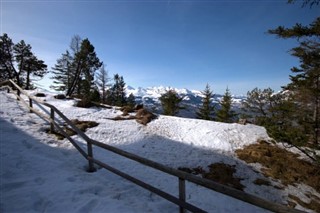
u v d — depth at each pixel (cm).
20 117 1080
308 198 814
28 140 827
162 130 1348
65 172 607
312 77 938
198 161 1016
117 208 440
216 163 1011
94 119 1354
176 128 1407
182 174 384
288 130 908
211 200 680
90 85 3266
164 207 522
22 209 411
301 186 884
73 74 3300
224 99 3127
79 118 1320
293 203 768
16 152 686
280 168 989
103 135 1121
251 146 1216
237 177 909
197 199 668
